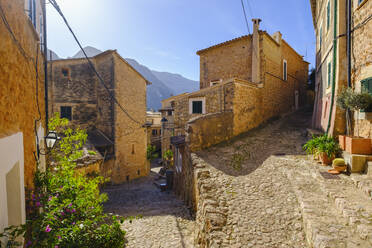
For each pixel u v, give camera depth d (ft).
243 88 40.45
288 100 61.82
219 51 51.65
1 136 6.75
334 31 26.66
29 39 12.91
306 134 37.99
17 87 9.86
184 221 25.79
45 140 15.75
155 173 76.13
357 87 23.09
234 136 38.37
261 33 45.29
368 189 15.56
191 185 28.84
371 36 20.57
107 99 57.21
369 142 19.48
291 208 17.30
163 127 82.28
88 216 13.33
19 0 10.80
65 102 54.75
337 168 20.48
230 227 15.69
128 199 38.91
